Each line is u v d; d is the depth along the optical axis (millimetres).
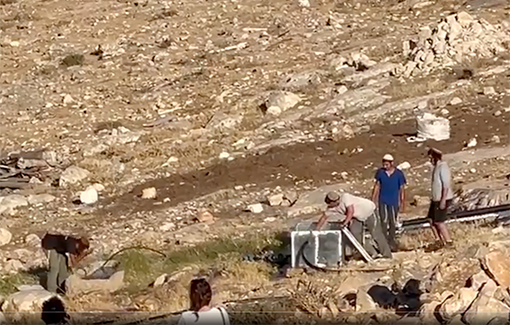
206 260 18797
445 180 17297
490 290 12242
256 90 35625
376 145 27875
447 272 14266
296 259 16562
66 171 28562
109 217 25109
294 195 24422
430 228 18562
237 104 34000
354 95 31953
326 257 16469
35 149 32594
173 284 16547
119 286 17297
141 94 38000
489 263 12805
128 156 30078
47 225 24672
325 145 28484
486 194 20703
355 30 41844
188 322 10203
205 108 34781
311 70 36469
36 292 16016
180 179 27531
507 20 37250
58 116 36500
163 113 35188
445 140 27562
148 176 28141
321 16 44969
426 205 21734
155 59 42219
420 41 35250
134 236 22406
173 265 18672
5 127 35688
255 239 20047
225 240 20281
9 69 43750
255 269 16984
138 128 33625
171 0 51125
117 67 42125
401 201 17859
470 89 30906
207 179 27234
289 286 15500
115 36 46938
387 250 16766
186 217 24109
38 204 26688
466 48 33656
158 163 29016
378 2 45531
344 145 28266
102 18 50125
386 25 41812
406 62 34656
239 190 25938
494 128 27906
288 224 21766
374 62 35406
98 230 23672
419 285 14273
